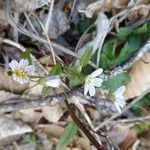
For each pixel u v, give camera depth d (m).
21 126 0.15
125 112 0.16
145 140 0.17
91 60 0.14
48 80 0.12
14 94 0.14
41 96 0.14
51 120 0.15
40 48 0.14
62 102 0.15
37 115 0.15
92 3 0.14
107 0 0.14
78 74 0.13
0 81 0.14
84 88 0.13
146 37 0.14
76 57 0.14
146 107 0.16
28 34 0.14
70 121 0.15
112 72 0.14
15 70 0.12
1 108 0.14
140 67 0.15
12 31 0.14
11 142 0.16
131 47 0.14
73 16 0.15
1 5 0.13
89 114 0.15
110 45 0.14
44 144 0.16
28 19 0.14
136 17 0.15
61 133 0.16
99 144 0.14
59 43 0.15
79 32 0.15
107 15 0.14
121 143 0.17
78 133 0.16
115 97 0.13
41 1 0.13
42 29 0.14
